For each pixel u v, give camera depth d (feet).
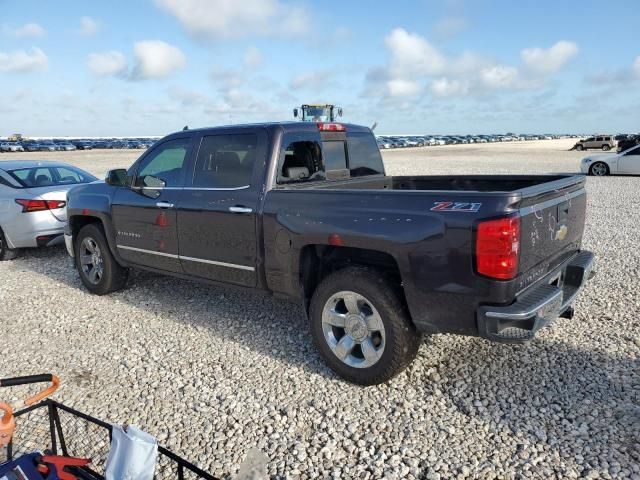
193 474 9.62
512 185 16.35
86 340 15.94
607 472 9.28
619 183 56.85
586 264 13.34
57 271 24.62
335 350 12.82
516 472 9.41
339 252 13.12
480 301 10.54
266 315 17.54
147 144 253.65
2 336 16.49
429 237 10.91
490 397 11.85
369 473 9.52
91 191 19.84
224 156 15.20
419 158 122.52
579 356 13.69
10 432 6.95
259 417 11.46
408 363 12.23
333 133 16.56
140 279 22.26
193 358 14.46
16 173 27.50
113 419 11.54
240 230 14.49
